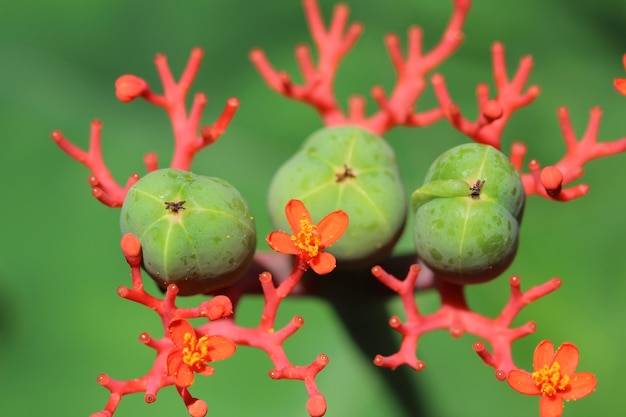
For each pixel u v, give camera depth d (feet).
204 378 1.08
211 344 0.86
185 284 0.87
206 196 0.87
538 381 0.86
